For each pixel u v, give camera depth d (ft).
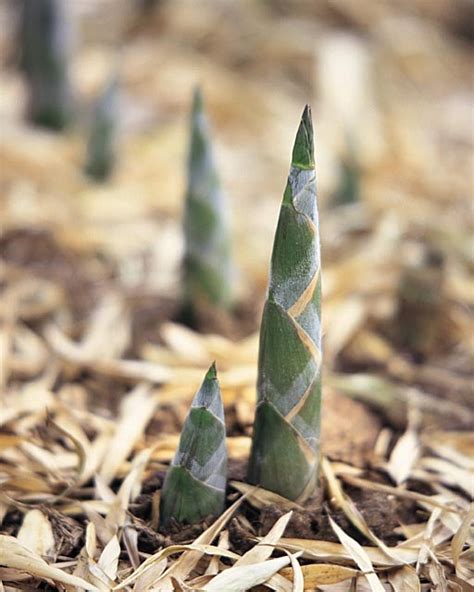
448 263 3.03
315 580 2.15
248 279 3.14
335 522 2.26
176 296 3.08
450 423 2.64
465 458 2.51
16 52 4.83
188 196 2.77
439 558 2.22
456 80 5.06
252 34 5.09
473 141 4.30
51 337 2.87
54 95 3.95
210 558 2.17
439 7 5.50
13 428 2.52
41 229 3.36
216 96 4.39
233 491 2.29
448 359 2.89
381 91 4.58
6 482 2.31
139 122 4.22
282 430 2.17
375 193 3.58
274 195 3.68
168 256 3.29
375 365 2.85
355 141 3.44
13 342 2.88
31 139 3.82
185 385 2.67
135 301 3.05
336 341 2.89
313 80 4.83
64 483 2.35
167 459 2.43
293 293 2.07
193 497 2.18
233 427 2.52
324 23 5.36
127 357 2.85
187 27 5.15
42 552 2.18
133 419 2.54
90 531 2.20
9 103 4.27
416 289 2.85
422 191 3.68
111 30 5.26
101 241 3.31
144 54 4.86
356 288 3.05
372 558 2.20
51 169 3.68
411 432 2.56
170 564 2.15
